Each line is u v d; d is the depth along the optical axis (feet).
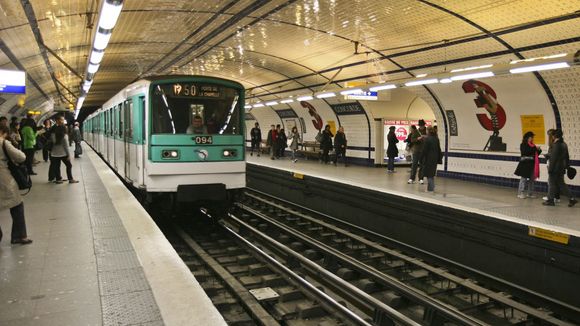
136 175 32.94
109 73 70.54
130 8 35.45
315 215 43.60
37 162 57.82
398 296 22.50
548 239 22.56
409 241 32.71
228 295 22.88
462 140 49.03
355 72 54.39
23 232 20.13
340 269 27.17
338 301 21.47
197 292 14.67
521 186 36.29
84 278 15.98
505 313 21.50
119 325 12.59
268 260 26.71
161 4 34.60
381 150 63.52
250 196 53.83
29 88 63.31
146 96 30.58
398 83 40.73
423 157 39.14
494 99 42.86
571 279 21.85
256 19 39.17
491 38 34.78
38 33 35.96
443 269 27.91
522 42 33.86
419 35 37.65
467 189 41.06
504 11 29.94
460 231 28.04
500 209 31.14
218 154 31.89
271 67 61.16
